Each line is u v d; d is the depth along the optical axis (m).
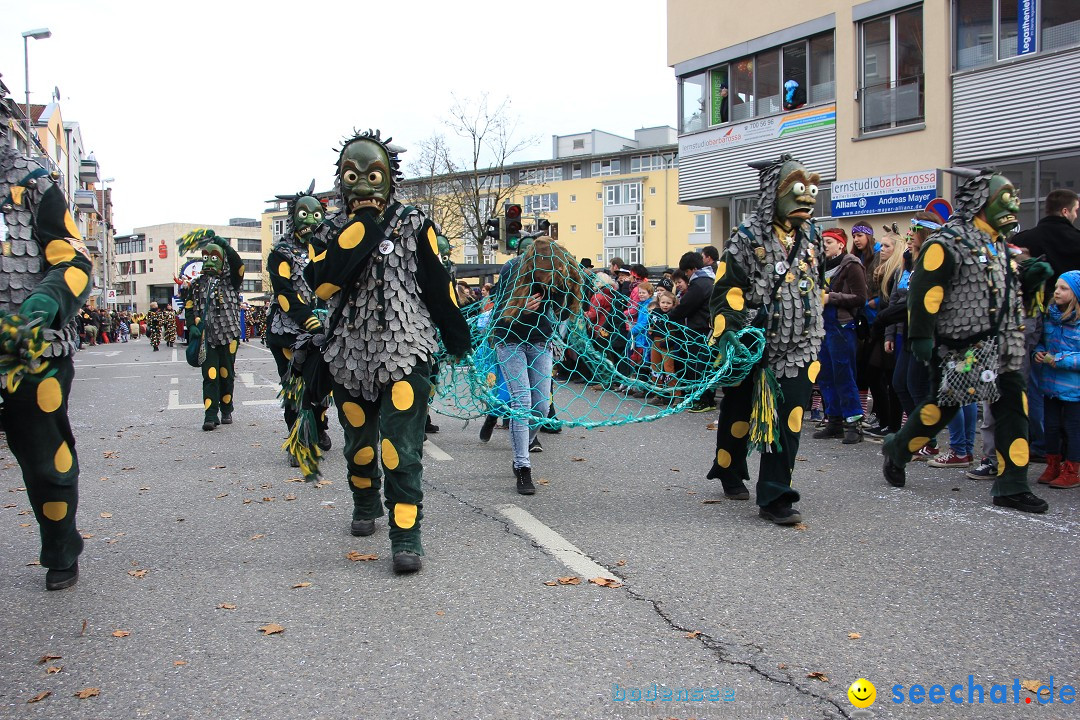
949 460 6.31
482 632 3.38
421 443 4.22
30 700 2.88
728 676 2.99
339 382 4.34
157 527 5.03
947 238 5.09
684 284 9.89
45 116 42.41
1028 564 4.10
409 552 4.09
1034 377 6.05
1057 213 6.36
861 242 8.30
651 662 3.10
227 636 3.38
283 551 4.50
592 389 10.87
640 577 3.99
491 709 2.77
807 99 18.20
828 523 4.88
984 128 15.19
